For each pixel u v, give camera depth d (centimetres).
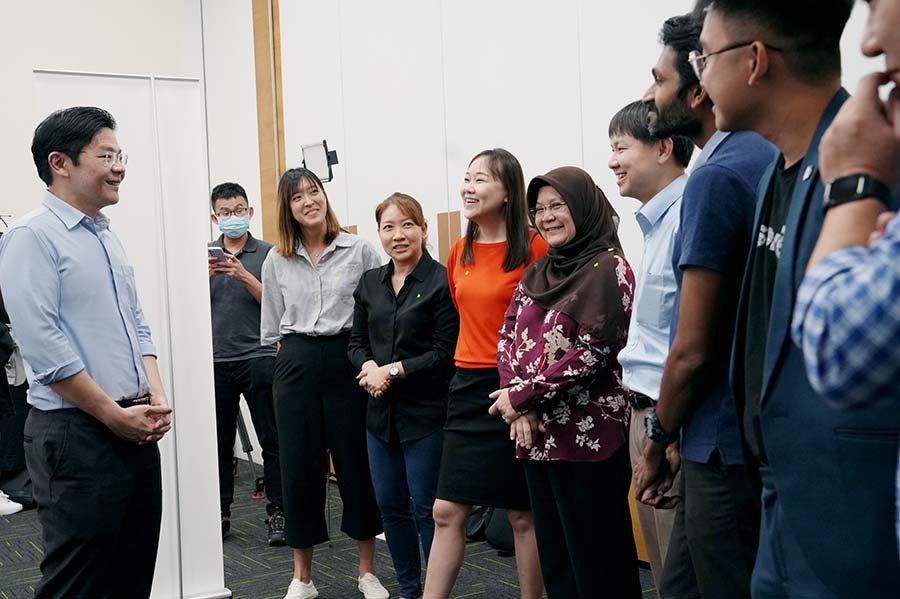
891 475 105
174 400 325
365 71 535
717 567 160
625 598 232
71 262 229
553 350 236
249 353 446
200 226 330
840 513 110
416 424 312
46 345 220
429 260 324
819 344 92
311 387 339
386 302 322
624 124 223
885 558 107
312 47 588
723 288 156
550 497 244
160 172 323
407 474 318
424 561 388
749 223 155
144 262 320
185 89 326
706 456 159
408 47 496
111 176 236
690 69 168
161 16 708
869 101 98
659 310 208
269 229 644
